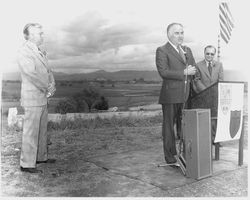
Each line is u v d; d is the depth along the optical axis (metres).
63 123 7.22
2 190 4.45
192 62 5.57
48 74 5.48
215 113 4.86
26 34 5.34
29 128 5.16
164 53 5.38
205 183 4.62
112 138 6.99
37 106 5.20
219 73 6.31
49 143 5.99
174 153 5.46
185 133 4.83
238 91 5.03
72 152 6.18
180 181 4.69
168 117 5.39
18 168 5.31
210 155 4.86
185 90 5.33
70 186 4.57
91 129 7.30
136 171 5.14
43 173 5.09
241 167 5.30
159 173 5.04
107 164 5.51
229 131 5.02
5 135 6.71
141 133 7.29
